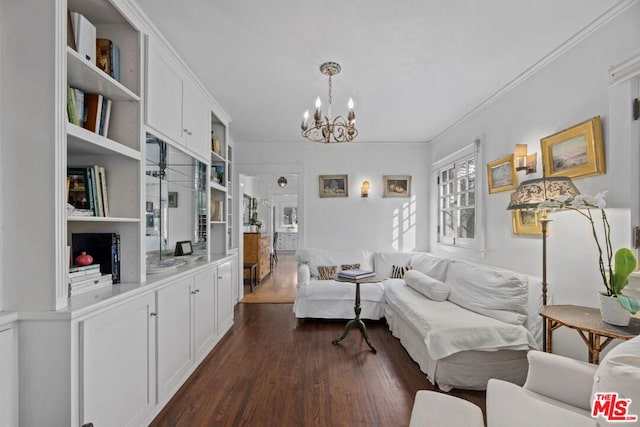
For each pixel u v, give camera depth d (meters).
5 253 1.26
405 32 1.99
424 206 4.76
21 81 1.26
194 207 2.83
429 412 1.17
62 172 1.29
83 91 1.70
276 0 1.70
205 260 2.91
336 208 4.75
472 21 1.88
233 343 2.97
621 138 1.75
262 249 6.16
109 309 1.45
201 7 1.76
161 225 2.35
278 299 4.64
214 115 3.27
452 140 3.98
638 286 1.64
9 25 1.26
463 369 2.13
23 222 1.26
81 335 1.29
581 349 2.00
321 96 3.03
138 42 1.85
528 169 2.48
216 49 2.20
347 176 4.73
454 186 3.96
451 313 2.43
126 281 1.81
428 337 2.14
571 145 2.09
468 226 3.64
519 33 2.00
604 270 1.80
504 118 2.89
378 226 4.75
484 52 2.23
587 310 1.84
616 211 1.78
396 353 2.76
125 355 1.57
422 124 3.89
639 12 1.67
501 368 2.14
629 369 0.92
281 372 2.39
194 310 2.40
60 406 1.25
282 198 11.34
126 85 1.85
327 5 1.74
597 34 1.91
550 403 1.27
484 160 3.23
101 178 1.75
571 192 1.89
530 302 2.26
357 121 3.77
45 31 1.26
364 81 2.70
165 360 1.96
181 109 2.40
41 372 1.25
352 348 2.86
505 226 2.87
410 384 2.22
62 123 1.29
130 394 1.61
